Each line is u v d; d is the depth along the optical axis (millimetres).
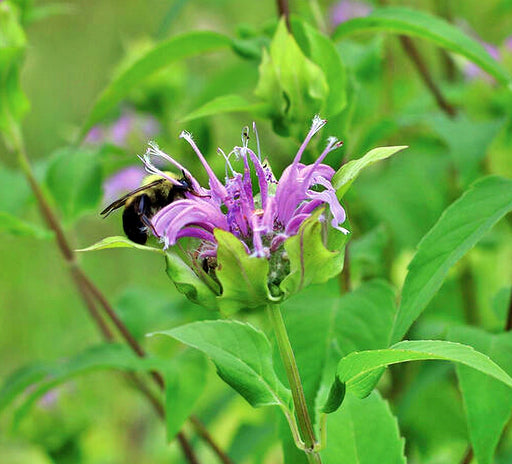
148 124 737
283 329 495
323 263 490
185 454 643
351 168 497
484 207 512
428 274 507
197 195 507
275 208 497
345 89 576
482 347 542
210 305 494
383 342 551
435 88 672
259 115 569
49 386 603
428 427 671
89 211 643
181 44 594
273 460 784
